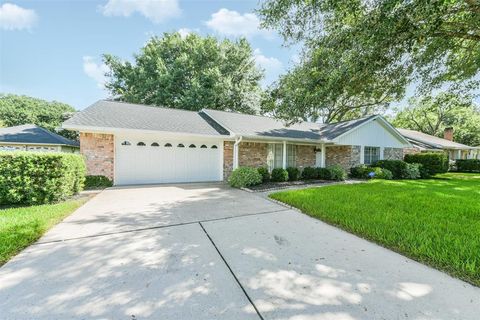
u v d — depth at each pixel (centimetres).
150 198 691
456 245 323
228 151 1148
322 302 215
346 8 491
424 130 3256
